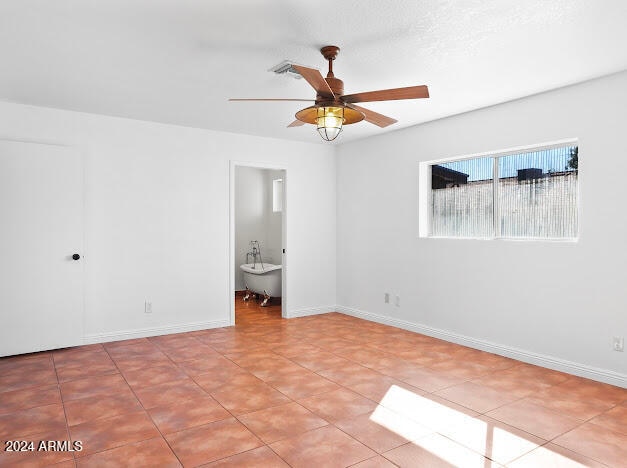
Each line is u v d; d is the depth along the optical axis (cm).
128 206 467
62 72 328
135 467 217
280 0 223
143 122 475
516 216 411
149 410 285
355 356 405
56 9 233
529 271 386
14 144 398
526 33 261
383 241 542
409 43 275
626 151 322
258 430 257
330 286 619
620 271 327
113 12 237
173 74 332
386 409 287
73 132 437
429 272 481
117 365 379
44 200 412
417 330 495
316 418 273
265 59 302
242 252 793
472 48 282
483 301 425
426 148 481
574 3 226
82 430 257
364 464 220
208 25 252
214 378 346
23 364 381
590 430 258
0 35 265
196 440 245
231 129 515
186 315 502
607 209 334
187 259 503
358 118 298
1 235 392
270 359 396
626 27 253
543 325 376
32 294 406
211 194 519
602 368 338
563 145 374
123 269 464
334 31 259
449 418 274
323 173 610
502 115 404
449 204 474
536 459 226
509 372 360
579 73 327
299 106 417
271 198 800
